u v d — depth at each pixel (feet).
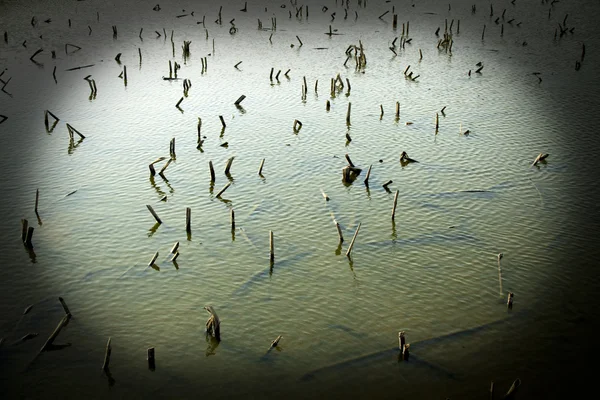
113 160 79.92
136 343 46.93
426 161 78.43
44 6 171.32
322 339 47.03
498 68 118.83
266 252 58.95
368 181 73.05
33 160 79.36
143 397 41.73
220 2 182.91
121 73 117.19
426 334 47.37
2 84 110.22
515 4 174.91
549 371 43.34
